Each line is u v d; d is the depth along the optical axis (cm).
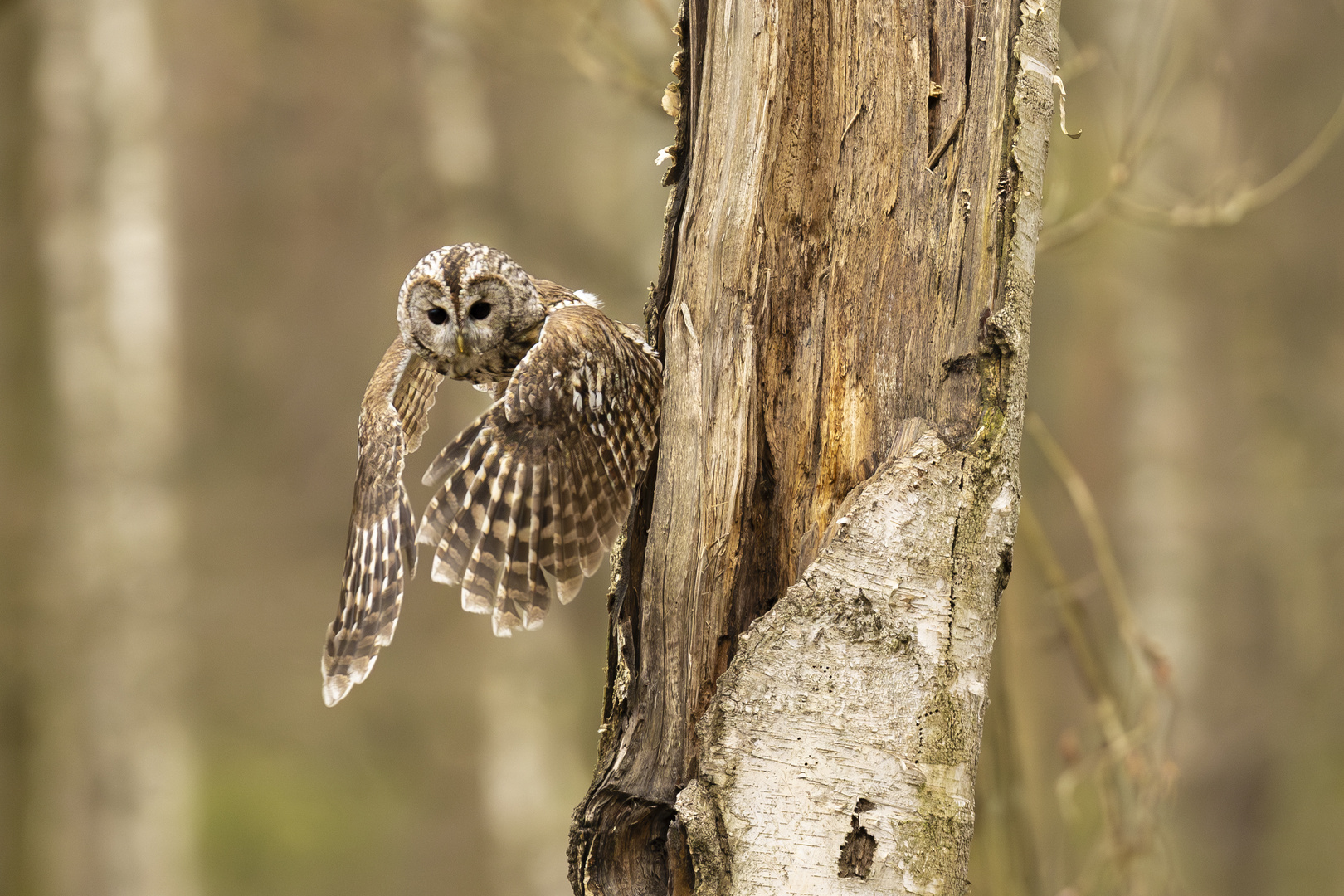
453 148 1670
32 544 1686
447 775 2036
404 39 1909
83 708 1639
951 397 430
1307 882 1470
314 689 2053
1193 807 1469
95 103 1736
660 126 1502
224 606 1891
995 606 423
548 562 499
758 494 451
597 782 455
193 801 1712
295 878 1898
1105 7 1235
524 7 1317
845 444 441
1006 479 423
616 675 488
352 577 530
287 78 2061
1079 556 1454
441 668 2039
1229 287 1468
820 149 453
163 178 1781
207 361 2291
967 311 430
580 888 438
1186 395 1445
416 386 602
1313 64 1493
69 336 1711
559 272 1652
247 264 2325
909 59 441
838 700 406
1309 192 1519
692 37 493
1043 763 1134
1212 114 1305
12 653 1617
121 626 1644
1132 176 918
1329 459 1479
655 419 523
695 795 407
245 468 2311
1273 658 1482
